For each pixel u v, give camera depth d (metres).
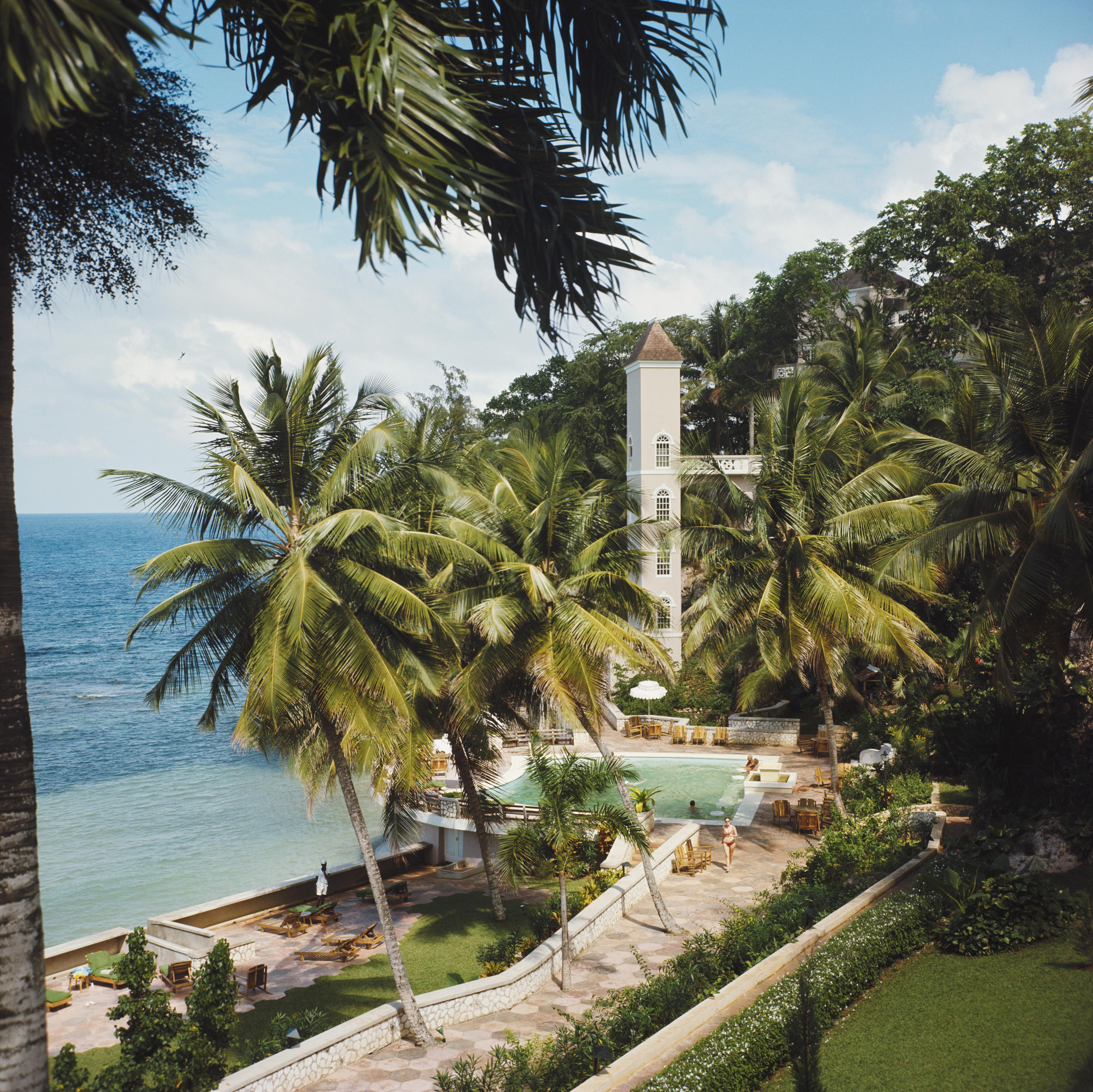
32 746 6.40
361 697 15.66
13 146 6.13
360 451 15.73
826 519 26.17
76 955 22.72
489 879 25.33
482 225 6.04
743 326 59.97
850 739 37.97
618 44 6.51
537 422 59.28
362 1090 14.77
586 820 19.91
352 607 16.09
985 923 15.60
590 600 21.19
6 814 6.17
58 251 7.14
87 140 6.54
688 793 34.78
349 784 17.05
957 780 29.27
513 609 19.66
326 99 5.14
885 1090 11.41
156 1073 11.73
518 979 18.11
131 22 4.08
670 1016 13.99
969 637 20.09
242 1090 13.80
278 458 15.91
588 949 20.66
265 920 26.61
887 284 53.19
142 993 12.51
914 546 20.61
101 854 36.34
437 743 43.41
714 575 27.27
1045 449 19.86
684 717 45.47
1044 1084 11.08
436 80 5.13
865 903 17.69
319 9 5.10
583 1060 12.71
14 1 3.79
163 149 7.04
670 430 49.47
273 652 14.41
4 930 6.14
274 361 15.88
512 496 21.62
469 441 24.44
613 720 46.81
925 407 40.53
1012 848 19.22
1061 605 19.14
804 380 28.03
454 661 20.39
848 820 22.91
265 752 17.80
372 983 20.89
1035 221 46.97
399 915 26.75
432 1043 16.50
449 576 21.17
